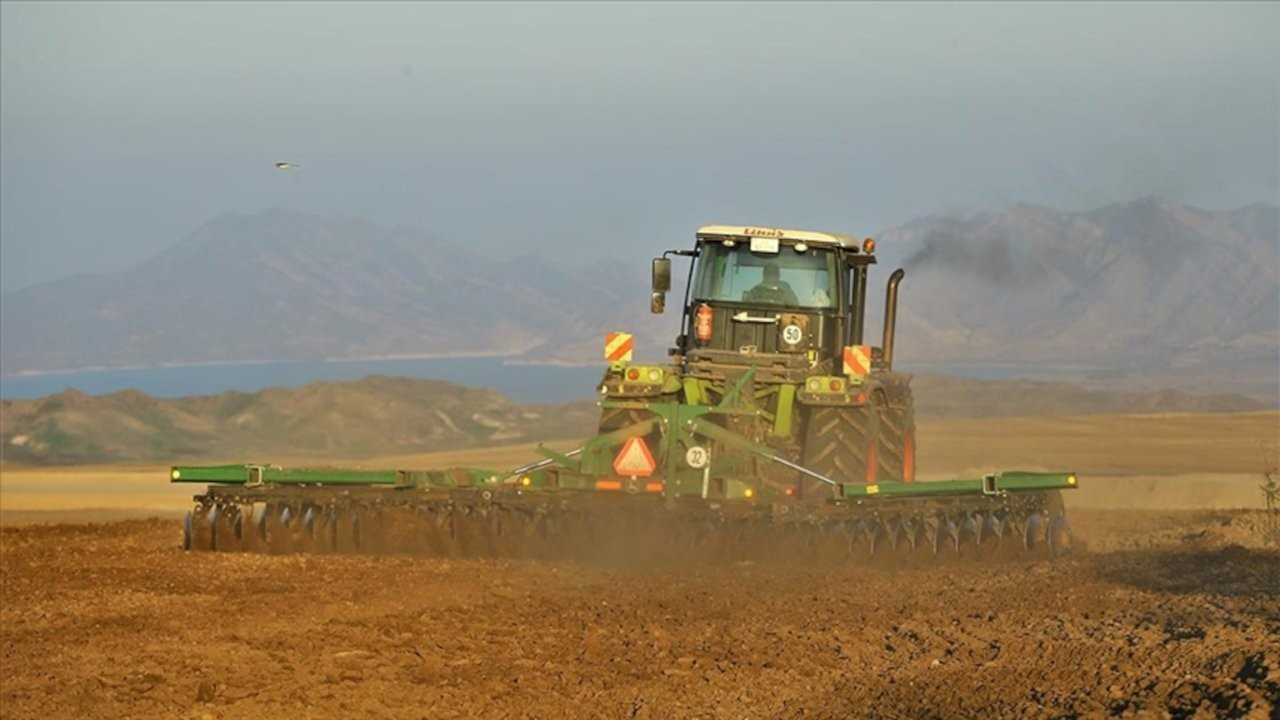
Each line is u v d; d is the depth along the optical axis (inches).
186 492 4859.7
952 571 1633.9
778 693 1011.9
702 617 1322.6
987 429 7258.9
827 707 960.3
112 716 992.9
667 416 1748.3
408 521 1785.2
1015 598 1391.5
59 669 1149.7
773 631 1237.1
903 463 1910.7
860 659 1117.1
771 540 1690.5
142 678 1096.8
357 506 1801.2
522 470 1798.7
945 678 1016.9
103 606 1443.2
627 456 1727.4
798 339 1873.8
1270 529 1963.6
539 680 1069.8
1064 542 1768.0
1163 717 834.8
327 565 1704.0
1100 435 6943.9
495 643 1212.5
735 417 1758.1
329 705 1007.6
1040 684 968.9
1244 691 849.5
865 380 1811.0
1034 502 1745.8
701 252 1932.8
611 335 1876.2
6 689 1080.8
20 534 2290.8
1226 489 3720.5
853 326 1955.0
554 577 1598.2
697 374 1841.8
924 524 1685.5
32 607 1444.4
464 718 971.3
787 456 1829.5
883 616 1309.1
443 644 1210.6
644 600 1428.4
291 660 1160.8
